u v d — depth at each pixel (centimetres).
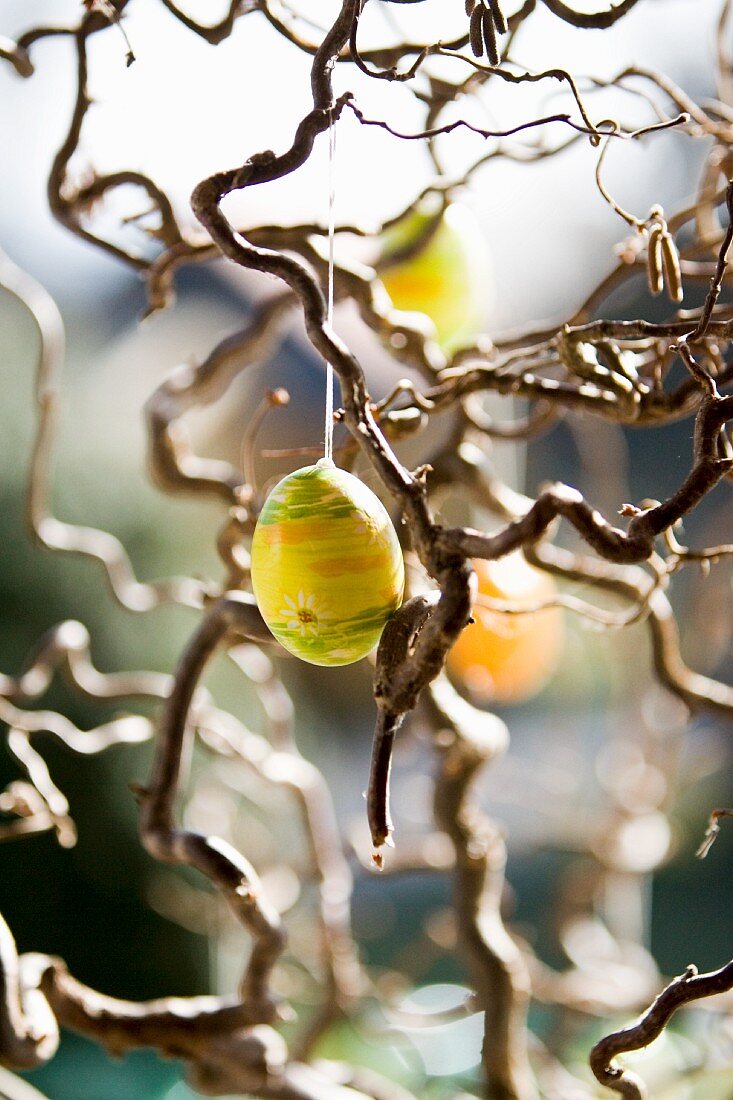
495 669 153
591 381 122
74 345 302
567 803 208
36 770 138
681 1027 178
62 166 134
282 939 127
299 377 421
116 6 130
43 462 144
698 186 137
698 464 112
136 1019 129
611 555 111
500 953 137
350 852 164
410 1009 154
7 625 250
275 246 133
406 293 138
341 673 379
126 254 137
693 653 173
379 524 116
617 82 130
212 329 354
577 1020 174
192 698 129
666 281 123
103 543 146
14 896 250
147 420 141
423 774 237
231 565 133
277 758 150
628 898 196
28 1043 126
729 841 392
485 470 139
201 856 126
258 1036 133
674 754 186
